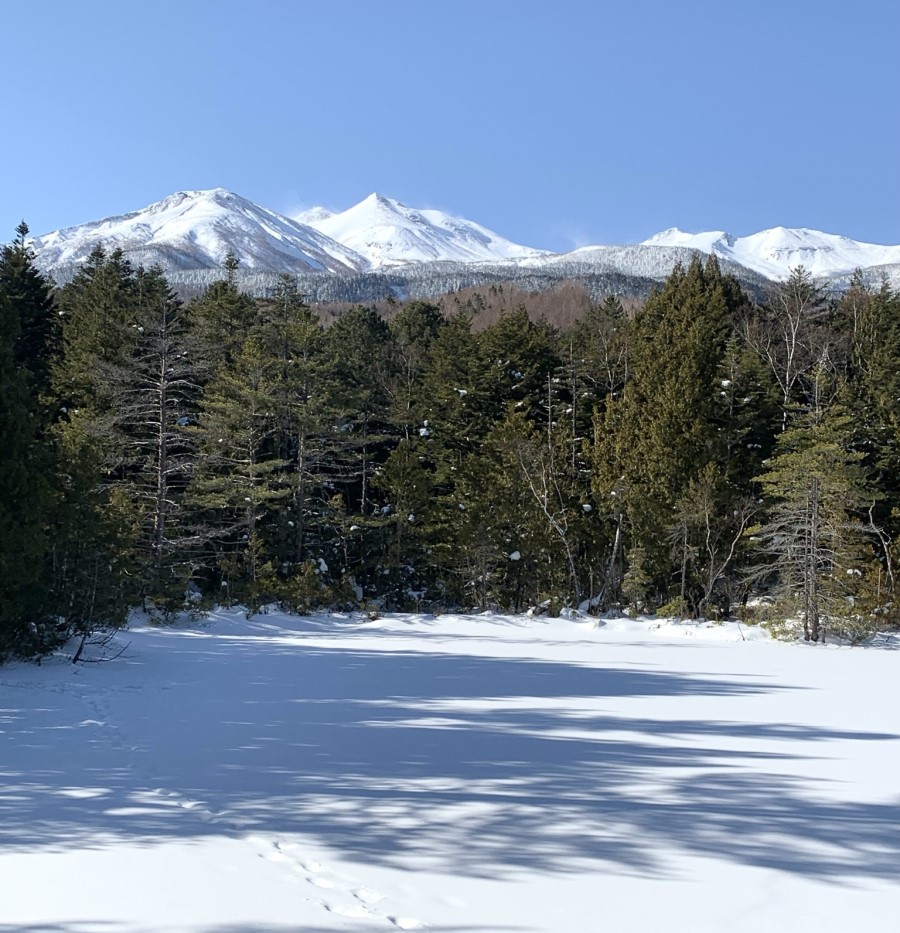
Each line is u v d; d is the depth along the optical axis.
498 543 39.91
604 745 9.54
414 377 57.25
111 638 21.94
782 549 32.06
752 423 40.19
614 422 42.09
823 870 5.48
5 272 43.38
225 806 6.78
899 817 6.68
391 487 41.34
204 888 5.00
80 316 48.84
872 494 33.75
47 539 17.28
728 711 12.52
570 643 28.28
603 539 40.75
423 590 43.75
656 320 50.72
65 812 6.59
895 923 4.69
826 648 28.33
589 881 5.21
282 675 17.05
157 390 34.28
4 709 11.93
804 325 48.62
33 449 18.08
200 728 10.52
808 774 8.14
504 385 49.53
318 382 42.44
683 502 36.00
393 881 5.16
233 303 50.97
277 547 40.28
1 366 17.50
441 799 7.03
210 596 35.69
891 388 41.09
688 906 4.87
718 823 6.43
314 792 7.25
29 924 4.50
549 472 40.94
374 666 19.30
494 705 12.88
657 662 21.56
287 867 5.38
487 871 5.35
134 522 30.05
